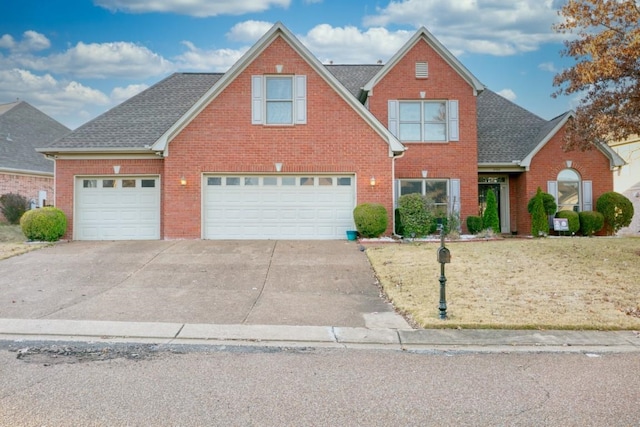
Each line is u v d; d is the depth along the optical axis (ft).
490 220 54.75
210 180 50.98
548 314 24.85
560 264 36.37
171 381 16.06
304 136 50.90
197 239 50.01
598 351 20.04
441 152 57.36
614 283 30.89
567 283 31.04
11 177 73.10
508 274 33.53
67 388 15.28
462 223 56.75
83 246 46.42
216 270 36.45
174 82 65.72
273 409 13.66
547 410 13.67
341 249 44.45
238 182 51.08
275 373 17.01
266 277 34.53
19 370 17.13
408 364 18.22
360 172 50.98
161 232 52.31
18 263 38.55
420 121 57.88
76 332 22.49
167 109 59.67
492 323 23.41
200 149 50.34
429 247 44.57
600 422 12.87
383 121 57.21
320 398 14.55
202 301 28.50
